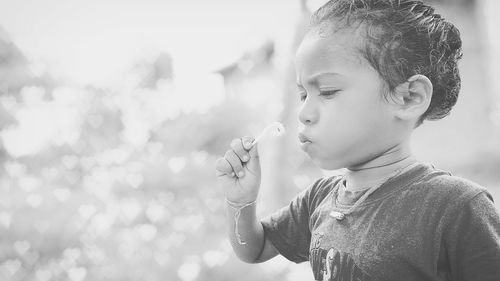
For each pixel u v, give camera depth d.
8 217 2.61
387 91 0.80
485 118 3.49
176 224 2.71
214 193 2.73
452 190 0.77
